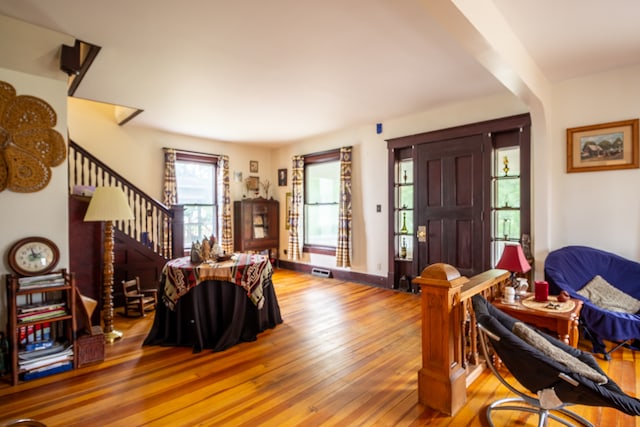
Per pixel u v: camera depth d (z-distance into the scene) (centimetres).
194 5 220
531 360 158
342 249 561
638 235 320
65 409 205
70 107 479
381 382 238
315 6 222
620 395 148
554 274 314
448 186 451
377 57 299
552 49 288
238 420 195
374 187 537
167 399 216
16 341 232
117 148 518
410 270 506
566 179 358
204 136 605
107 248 320
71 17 234
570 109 354
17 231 246
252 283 321
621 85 327
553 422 191
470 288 225
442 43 274
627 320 262
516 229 405
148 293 436
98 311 344
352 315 390
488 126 410
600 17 241
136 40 266
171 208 466
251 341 314
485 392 222
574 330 241
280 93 388
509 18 242
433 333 206
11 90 241
